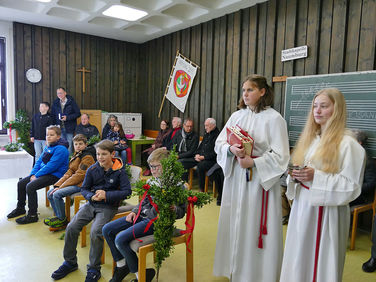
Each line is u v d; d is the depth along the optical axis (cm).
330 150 134
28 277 210
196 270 225
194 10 494
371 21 302
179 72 577
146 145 677
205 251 257
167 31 591
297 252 143
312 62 357
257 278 182
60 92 535
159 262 174
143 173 543
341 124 136
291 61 379
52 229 285
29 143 562
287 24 384
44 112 516
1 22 552
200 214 352
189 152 473
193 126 551
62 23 562
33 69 577
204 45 523
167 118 625
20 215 328
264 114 184
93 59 646
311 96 348
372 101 294
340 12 328
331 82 328
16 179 489
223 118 491
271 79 406
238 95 460
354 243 270
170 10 498
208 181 480
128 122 645
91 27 582
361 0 310
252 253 181
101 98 666
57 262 232
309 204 140
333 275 131
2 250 249
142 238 182
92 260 207
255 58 430
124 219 202
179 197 175
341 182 129
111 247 196
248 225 182
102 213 217
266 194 178
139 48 707
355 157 130
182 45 578
